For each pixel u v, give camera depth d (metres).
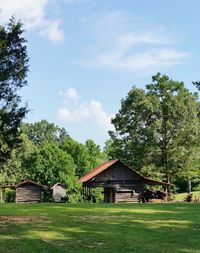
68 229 20.50
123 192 56.09
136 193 56.66
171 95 64.94
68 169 80.50
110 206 35.06
